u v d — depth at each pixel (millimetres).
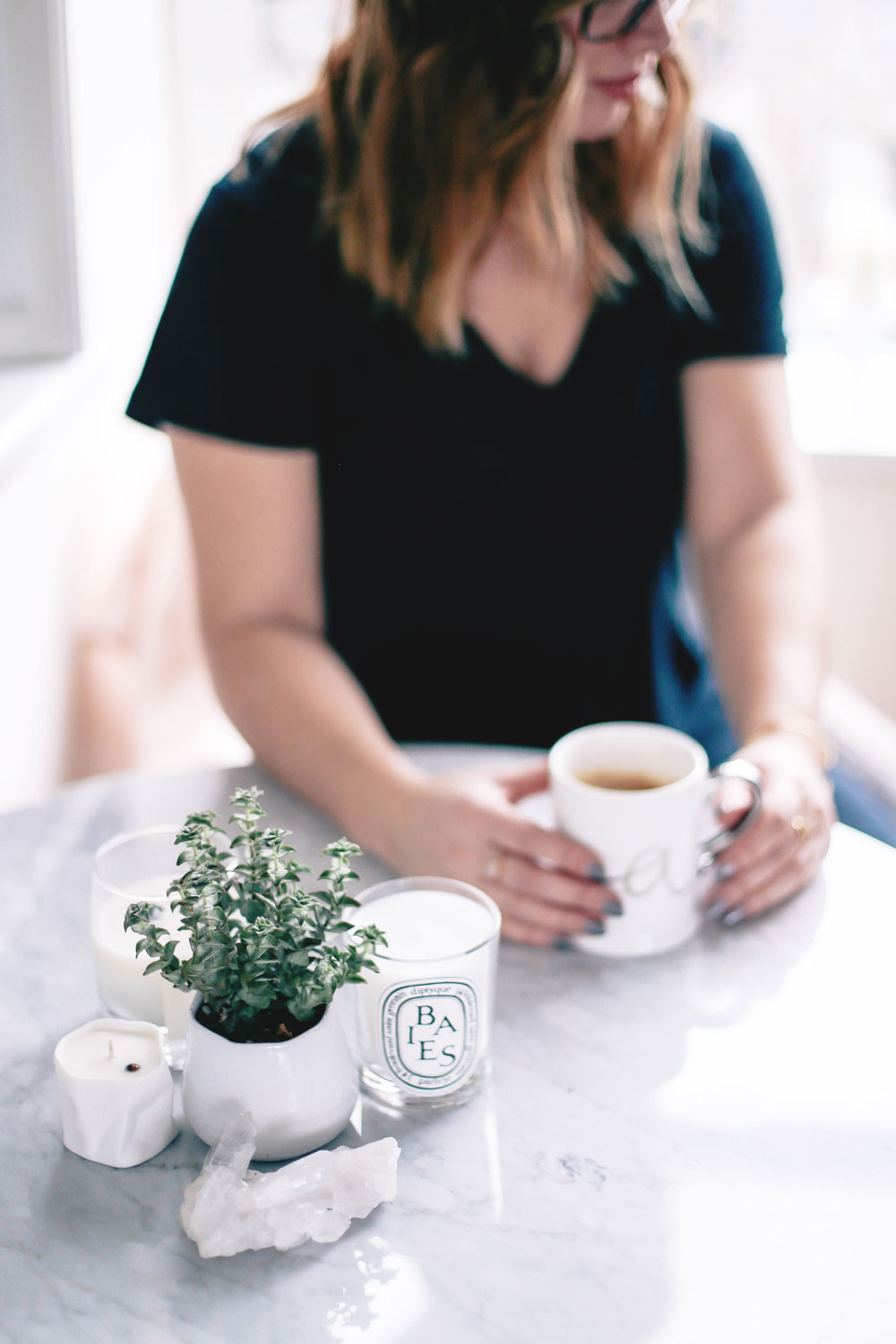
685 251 1146
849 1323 533
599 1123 646
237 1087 596
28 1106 654
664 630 1208
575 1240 575
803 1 2057
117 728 1525
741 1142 634
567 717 1188
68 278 1440
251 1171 598
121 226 1791
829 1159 623
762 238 1184
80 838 878
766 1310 540
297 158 1074
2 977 747
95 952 697
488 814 785
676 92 1057
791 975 760
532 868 771
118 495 1729
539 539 1128
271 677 979
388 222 1004
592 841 751
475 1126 645
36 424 1224
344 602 1162
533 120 929
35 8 1276
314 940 592
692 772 767
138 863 729
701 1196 600
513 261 1059
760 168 2193
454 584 1141
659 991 746
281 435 1047
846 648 2191
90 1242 573
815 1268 561
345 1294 546
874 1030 713
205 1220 563
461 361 1078
